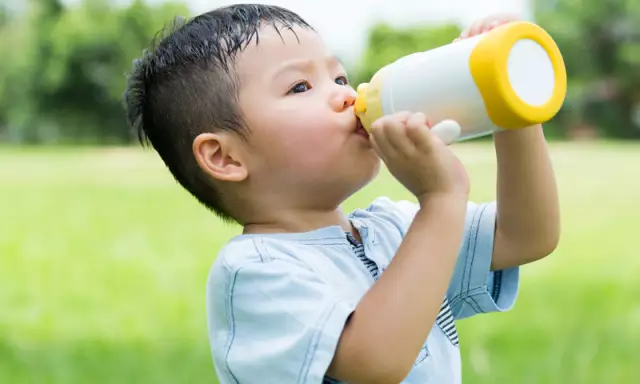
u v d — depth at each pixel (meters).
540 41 1.17
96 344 3.33
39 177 12.50
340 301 1.19
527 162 1.46
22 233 6.86
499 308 1.54
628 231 6.35
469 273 1.53
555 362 2.94
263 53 1.36
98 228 7.00
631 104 25.97
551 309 3.69
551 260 5.02
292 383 1.18
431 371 1.34
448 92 1.18
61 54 26.58
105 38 26.67
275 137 1.33
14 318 3.85
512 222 1.49
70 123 27.17
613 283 4.31
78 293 4.36
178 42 1.47
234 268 1.27
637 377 2.81
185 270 4.90
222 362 1.27
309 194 1.35
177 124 1.45
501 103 1.14
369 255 1.38
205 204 1.48
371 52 27.73
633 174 11.23
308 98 1.34
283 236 1.34
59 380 2.90
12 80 26.83
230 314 1.28
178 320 3.67
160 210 8.18
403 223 1.54
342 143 1.31
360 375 1.15
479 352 3.03
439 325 1.40
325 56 1.39
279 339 1.21
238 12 1.45
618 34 25.89
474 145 15.13
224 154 1.38
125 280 4.66
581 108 25.88
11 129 27.02
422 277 1.16
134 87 1.58
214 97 1.39
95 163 15.59
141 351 3.20
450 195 1.20
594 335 3.27
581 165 12.75
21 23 27.31
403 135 1.19
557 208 1.50
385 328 1.14
